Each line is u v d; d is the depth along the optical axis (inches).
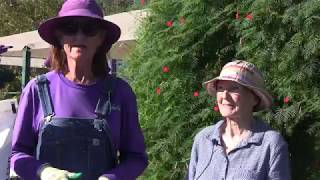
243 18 188.2
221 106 116.2
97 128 95.0
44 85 97.3
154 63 204.5
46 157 94.0
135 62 222.7
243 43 187.3
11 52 380.2
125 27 284.5
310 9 165.6
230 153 113.1
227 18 193.6
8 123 104.0
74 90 97.0
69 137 94.3
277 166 109.4
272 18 177.5
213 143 116.8
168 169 199.8
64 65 100.1
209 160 115.7
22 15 823.7
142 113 209.8
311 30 169.2
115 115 98.0
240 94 114.0
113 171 95.8
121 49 289.0
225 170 112.3
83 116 95.8
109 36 102.1
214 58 197.9
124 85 102.4
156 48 209.9
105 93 98.5
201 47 197.0
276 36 178.1
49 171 89.4
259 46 182.4
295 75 172.1
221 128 119.0
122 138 101.7
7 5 823.7
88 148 94.7
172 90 198.2
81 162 94.3
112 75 103.3
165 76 202.5
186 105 197.0
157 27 210.4
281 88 176.1
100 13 99.9
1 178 101.0
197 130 189.3
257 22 181.6
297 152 177.5
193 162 120.7
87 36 97.6
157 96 204.5
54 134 94.1
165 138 199.5
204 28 195.9
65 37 97.7
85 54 97.9
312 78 173.2
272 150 110.4
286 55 173.8
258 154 110.9
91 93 97.7
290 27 175.8
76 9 97.6
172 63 199.0
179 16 199.9
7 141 102.6
